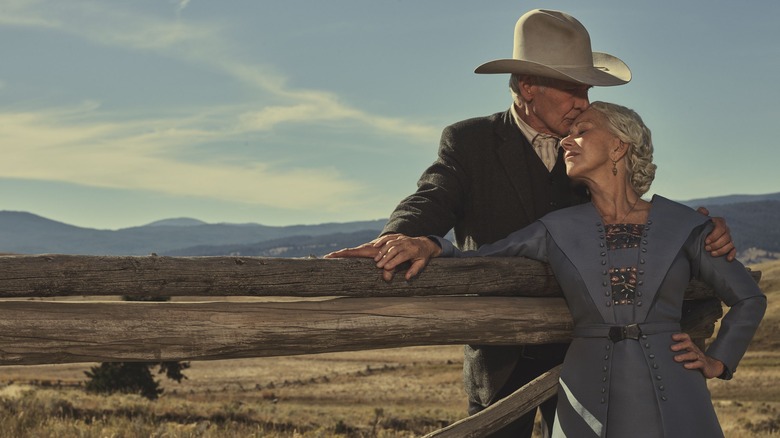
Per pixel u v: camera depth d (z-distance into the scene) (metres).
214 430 9.70
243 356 2.66
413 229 3.24
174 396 56.31
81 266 2.40
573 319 3.04
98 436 8.35
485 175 3.59
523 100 3.55
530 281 3.16
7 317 2.35
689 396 2.76
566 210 3.13
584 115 3.10
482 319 3.03
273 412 18.47
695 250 2.91
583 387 2.86
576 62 3.49
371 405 55.91
